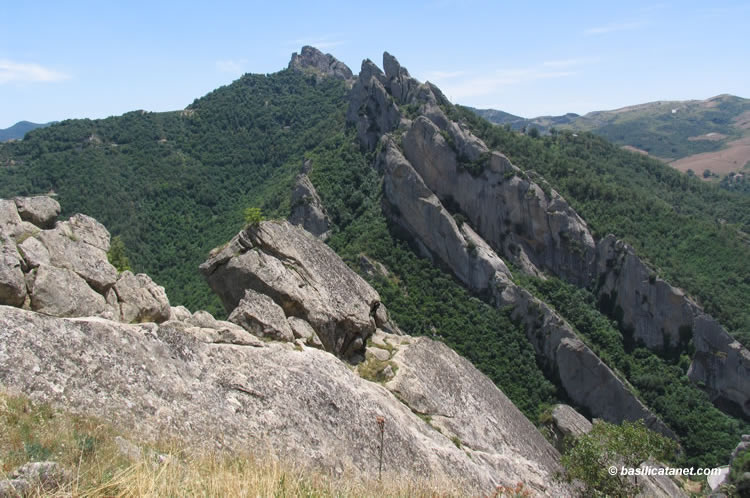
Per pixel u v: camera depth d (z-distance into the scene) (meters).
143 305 20.78
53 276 18.27
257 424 16.89
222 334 20.59
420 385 26.58
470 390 29.38
